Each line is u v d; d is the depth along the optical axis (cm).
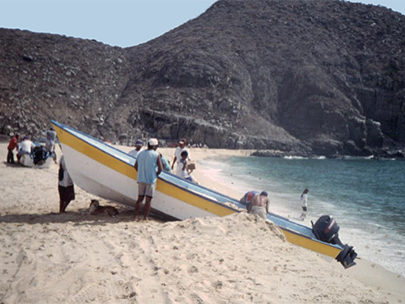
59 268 472
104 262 498
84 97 8469
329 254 774
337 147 8075
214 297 394
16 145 1903
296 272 489
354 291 440
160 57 10300
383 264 878
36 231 676
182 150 1088
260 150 7531
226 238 627
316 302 396
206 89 8825
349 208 1789
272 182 2798
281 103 9412
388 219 1508
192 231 667
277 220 865
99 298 387
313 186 2731
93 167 877
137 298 385
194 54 9550
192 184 941
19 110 7025
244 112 8506
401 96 8800
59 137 884
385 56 10088
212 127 7338
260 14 12300
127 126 7888
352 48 10794
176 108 8244
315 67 9781
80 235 643
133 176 854
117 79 9775
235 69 9400
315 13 12475
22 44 9406
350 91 9119
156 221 827
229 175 3141
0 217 816
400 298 647
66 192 882
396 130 8756
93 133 7544
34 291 403
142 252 538
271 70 9925
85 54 10069
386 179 3653
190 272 465
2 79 7938
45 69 8831
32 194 1128
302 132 8619
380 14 12312
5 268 480
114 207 905
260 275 469
